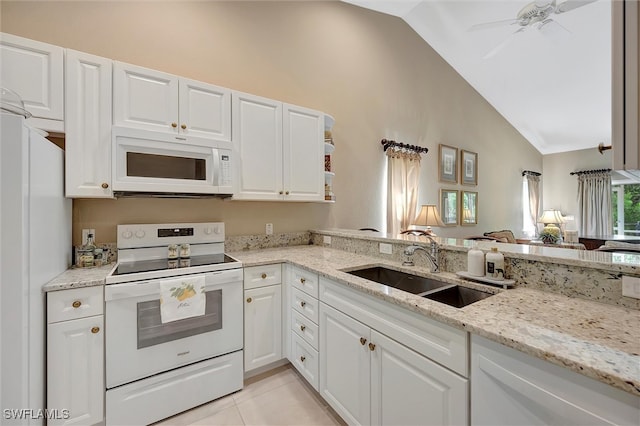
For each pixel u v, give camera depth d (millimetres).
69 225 1735
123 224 1979
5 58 1433
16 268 1075
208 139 1948
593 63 3908
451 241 1696
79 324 1396
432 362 1020
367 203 3428
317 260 1975
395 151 3645
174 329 1653
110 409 1470
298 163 2451
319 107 3016
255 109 2225
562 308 1007
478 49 4117
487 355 851
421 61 4105
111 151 1662
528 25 2809
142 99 1771
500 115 5512
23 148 1099
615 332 812
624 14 491
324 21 3082
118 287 1477
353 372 1411
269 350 2021
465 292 1375
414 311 1073
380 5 3467
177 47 2225
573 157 6320
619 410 612
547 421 728
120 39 2014
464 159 4766
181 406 1661
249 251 2408
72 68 1579
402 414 1140
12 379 1066
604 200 5891
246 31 2557
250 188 2189
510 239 4738
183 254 2006
